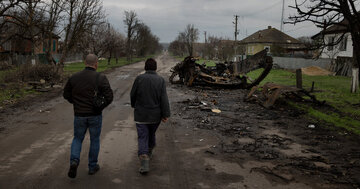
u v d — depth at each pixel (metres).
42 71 15.38
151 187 3.53
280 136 6.01
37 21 14.66
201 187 3.55
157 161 4.44
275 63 33.19
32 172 3.90
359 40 9.22
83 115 3.58
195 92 13.09
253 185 3.63
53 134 5.83
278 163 4.43
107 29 35.25
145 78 3.84
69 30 18.38
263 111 8.68
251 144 5.41
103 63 40.50
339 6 8.75
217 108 9.09
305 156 4.77
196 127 6.66
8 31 16.25
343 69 23.36
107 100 3.67
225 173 4.01
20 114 7.70
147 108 3.83
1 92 11.26
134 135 5.89
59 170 3.99
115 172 3.97
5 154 4.61
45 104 9.30
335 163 4.46
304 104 9.84
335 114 8.33
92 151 3.77
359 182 3.74
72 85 3.62
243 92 13.31
